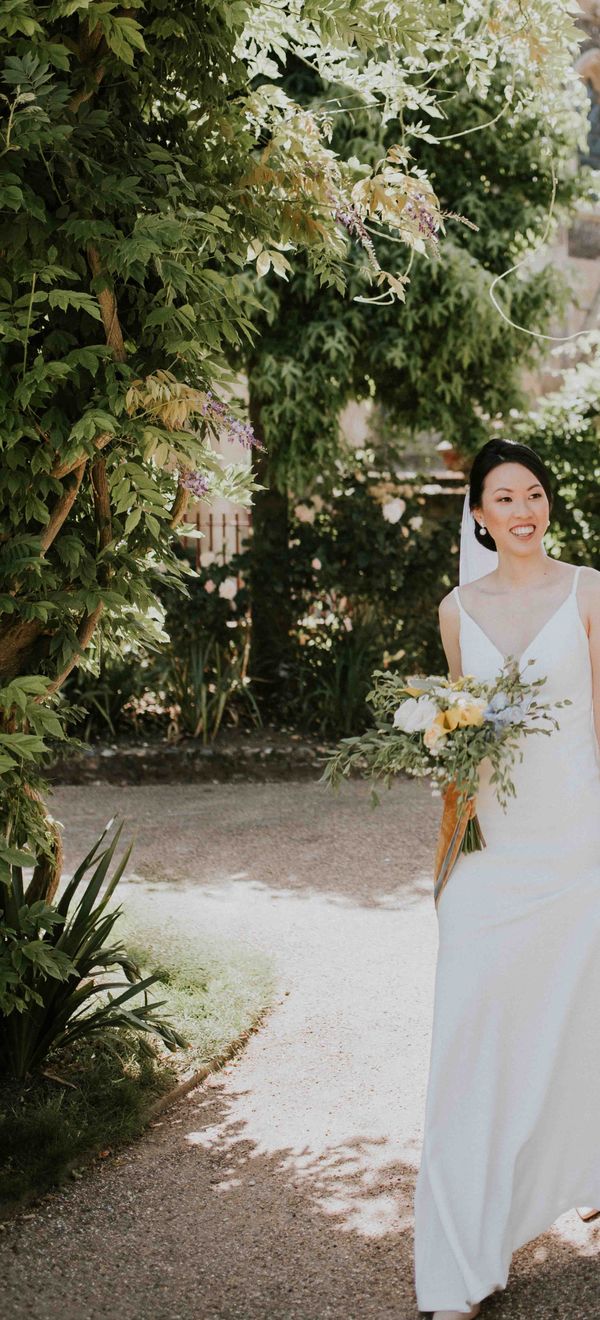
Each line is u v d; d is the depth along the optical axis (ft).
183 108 11.79
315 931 16.40
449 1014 8.54
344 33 11.19
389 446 31.09
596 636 8.95
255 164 11.56
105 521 11.25
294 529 29.94
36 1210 9.66
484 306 27.17
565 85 27.50
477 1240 8.25
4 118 9.40
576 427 31.19
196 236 11.16
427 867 19.67
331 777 9.00
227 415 11.27
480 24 13.29
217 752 26.53
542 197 29.55
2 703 9.73
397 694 8.93
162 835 21.56
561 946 8.70
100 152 10.46
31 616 10.21
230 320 10.93
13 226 9.55
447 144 27.89
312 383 27.22
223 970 14.37
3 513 10.66
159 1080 11.78
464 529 10.73
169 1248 9.17
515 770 8.82
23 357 9.93
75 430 9.62
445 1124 8.46
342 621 29.37
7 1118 10.76
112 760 25.96
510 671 8.80
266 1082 12.01
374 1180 10.19
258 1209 9.73
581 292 47.06
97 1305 8.43
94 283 9.95
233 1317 8.31
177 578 12.02
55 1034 11.64
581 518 31.65
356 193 12.30
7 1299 8.46
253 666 29.55
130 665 27.81
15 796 11.03
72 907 16.66
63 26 10.39
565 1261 8.91
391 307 27.50
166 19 10.39
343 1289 8.66
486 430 30.68
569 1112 8.70
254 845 20.94
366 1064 12.36
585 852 8.81
